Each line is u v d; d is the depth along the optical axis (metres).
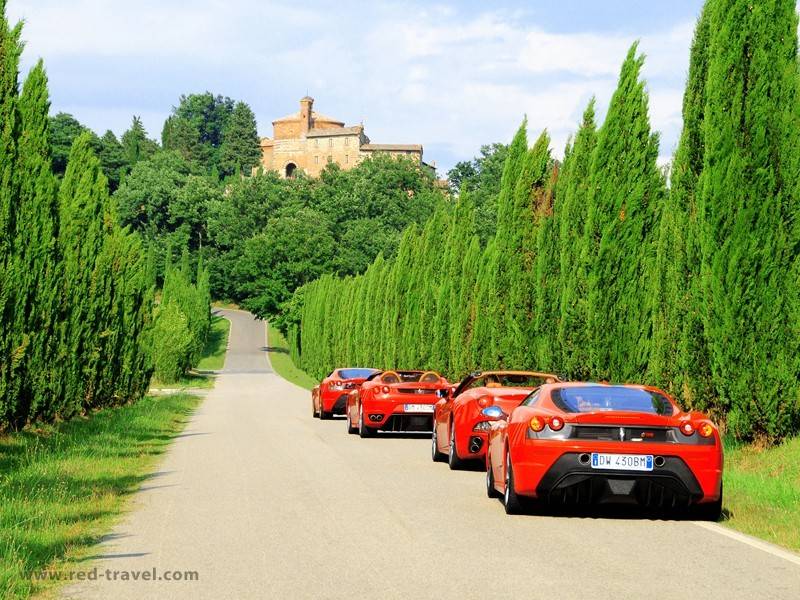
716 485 10.50
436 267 39.28
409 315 41.78
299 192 179.62
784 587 7.28
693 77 17.22
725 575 7.71
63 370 22.39
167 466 16.36
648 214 20.16
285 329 129.00
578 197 21.56
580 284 20.70
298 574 7.80
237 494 12.77
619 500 10.46
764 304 14.82
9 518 10.17
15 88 17.36
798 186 14.91
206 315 127.12
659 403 11.19
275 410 36.00
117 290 28.83
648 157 20.27
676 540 9.36
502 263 27.50
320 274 129.38
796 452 14.02
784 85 15.13
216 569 8.03
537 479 10.57
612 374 20.00
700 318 16.45
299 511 11.25
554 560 8.34
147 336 36.31
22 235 18.38
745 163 15.02
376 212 165.38
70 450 17.61
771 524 10.17
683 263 17.06
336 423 28.38
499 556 8.52
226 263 176.00
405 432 25.98
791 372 14.75
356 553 8.69
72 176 24.83
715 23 15.77
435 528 10.05
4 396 18.30
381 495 12.66
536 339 25.72
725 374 15.11
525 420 10.92
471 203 35.38
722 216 15.14
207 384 67.25
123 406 31.75
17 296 18.06
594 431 10.53
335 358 69.06
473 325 32.47
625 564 8.16
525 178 26.58
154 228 185.75
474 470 15.88
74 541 9.30
